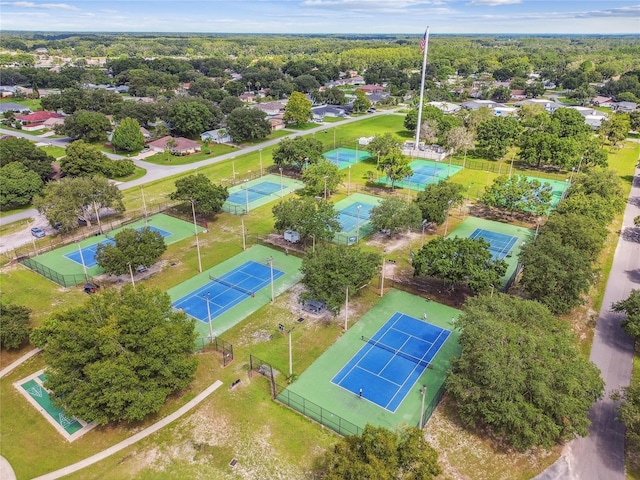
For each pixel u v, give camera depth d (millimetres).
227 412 41750
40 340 42500
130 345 38812
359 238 77062
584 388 36719
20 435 39719
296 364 48031
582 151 112000
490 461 36812
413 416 41344
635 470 36156
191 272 66438
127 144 125312
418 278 65062
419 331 53625
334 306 51469
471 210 90500
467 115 154875
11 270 67312
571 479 35312
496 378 36344
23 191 88188
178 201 93188
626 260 70750
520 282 55719
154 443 38719
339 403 42844
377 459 29391
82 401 37125
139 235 63562
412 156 129125
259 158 125250
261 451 37875
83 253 72125
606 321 55438
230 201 93625
